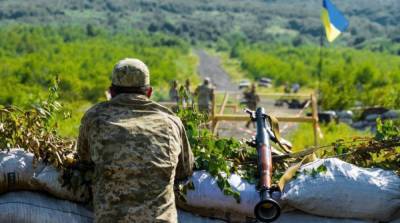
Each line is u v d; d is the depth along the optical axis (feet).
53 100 17.24
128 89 15.06
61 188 15.56
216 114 52.29
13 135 16.03
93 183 14.48
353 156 17.38
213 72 315.78
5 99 143.64
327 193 15.70
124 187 14.03
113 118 14.69
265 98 109.60
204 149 16.67
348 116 87.92
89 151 15.34
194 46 585.63
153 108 15.03
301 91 185.47
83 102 145.18
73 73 199.41
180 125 15.17
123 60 15.33
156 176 14.23
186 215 16.06
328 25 74.79
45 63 221.66
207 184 15.96
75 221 15.43
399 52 521.65
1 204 15.29
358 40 649.20
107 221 13.87
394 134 17.60
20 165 15.47
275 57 359.25
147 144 14.35
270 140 17.34
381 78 177.58
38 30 451.53
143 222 13.85
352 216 15.99
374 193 15.81
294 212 16.14
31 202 15.40
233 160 16.87
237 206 15.88
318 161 16.43
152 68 246.06
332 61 318.45
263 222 15.19
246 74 298.35
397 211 16.26
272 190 15.47
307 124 68.80
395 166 17.13
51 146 15.67
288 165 17.17
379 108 86.94
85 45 371.15
